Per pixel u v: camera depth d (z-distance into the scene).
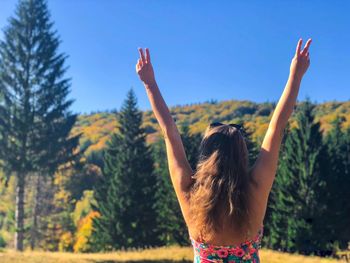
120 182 41.69
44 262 17.02
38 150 30.58
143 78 2.01
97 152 90.00
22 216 30.78
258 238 1.74
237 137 1.79
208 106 143.75
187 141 41.41
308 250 38.62
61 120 31.45
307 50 1.88
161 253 24.06
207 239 1.70
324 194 39.84
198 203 1.71
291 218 39.88
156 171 50.25
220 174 1.71
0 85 30.31
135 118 42.97
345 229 41.12
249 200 1.71
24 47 30.97
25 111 30.27
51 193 51.12
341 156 46.25
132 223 41.44
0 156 29.81
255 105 135.62
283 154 43.50
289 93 1.84
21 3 31.33
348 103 116.94
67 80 31.73
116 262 20.52
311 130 41.09
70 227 55.81
